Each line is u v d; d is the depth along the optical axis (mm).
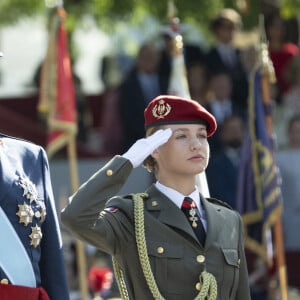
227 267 16156
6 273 15000
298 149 31688
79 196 15289
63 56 27547
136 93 34094
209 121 16328
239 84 34844
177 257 15945
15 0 41219
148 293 15984
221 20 35688
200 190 18062
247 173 26750
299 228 31000
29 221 15250
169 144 16203
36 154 15766
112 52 42469
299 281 30719
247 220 26703
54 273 15445
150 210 16203
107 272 24547
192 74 34812
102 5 38531
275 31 35938
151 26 40281
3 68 48250
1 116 35219
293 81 35188
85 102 37781
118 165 15469
